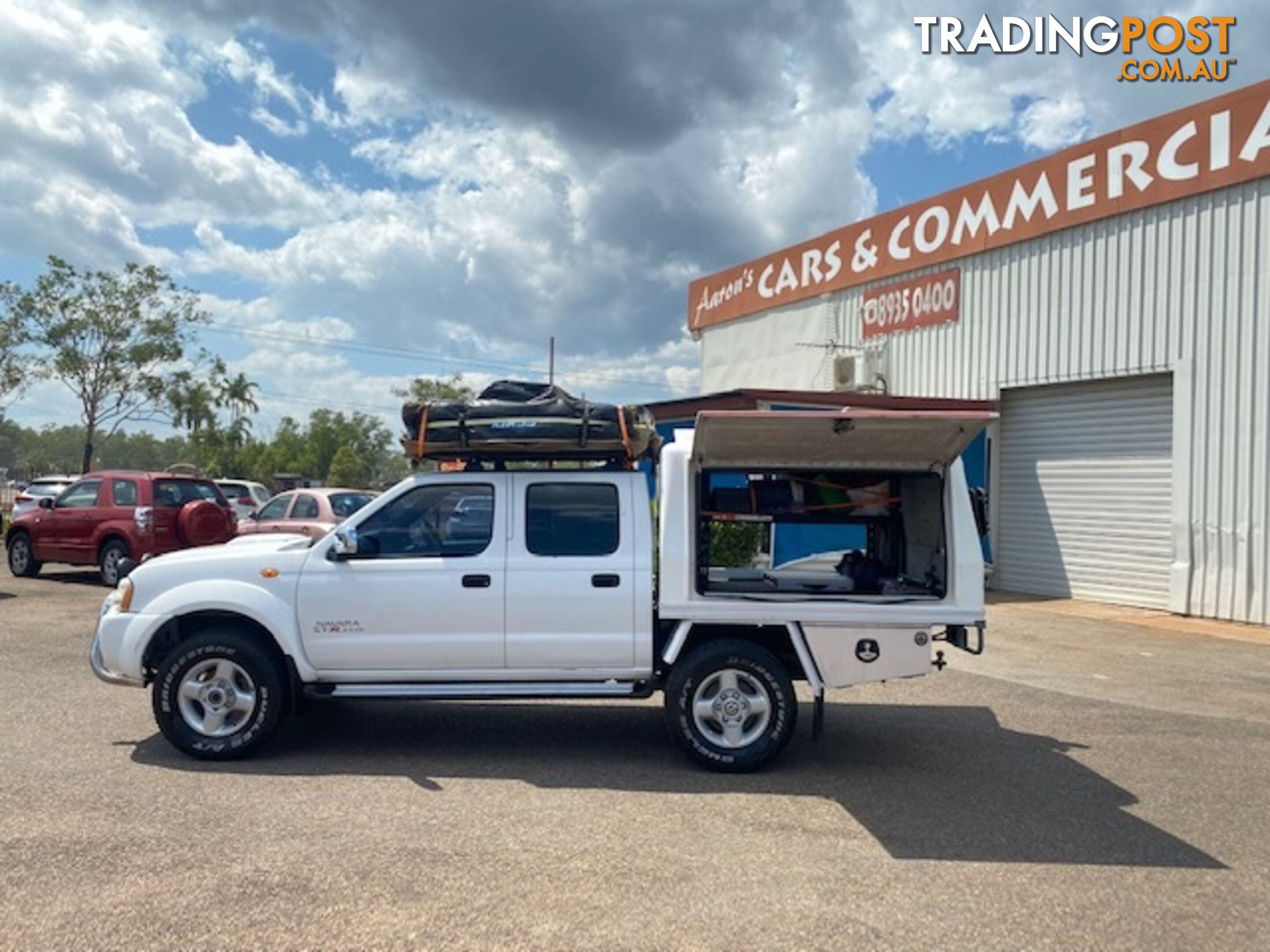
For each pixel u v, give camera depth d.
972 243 18.03
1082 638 12.32
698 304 28.00
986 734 7.51
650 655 6.53
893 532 7.44
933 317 19.06
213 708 6.46
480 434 6.61
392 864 4.71
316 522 16.34
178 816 5.33
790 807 5.71
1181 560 14.33
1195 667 10.45
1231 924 4.25
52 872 4.54
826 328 22.33
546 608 6.48
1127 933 4.15
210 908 4.19
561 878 4.59
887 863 4.88
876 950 3.96
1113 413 15.74
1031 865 4.88
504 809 5.57
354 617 6.49
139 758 6.43
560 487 6.71
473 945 3.92
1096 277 15.73
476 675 6.56
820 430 6.23
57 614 12.74
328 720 7.66
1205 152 13.98
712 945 3.97
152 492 15.64
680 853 4.95
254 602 6.48
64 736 6.88
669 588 6.46
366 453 92.94
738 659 6.38
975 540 6.51
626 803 5.74
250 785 5.92
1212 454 13.91
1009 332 17.36
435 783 6.04
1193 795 6.04
